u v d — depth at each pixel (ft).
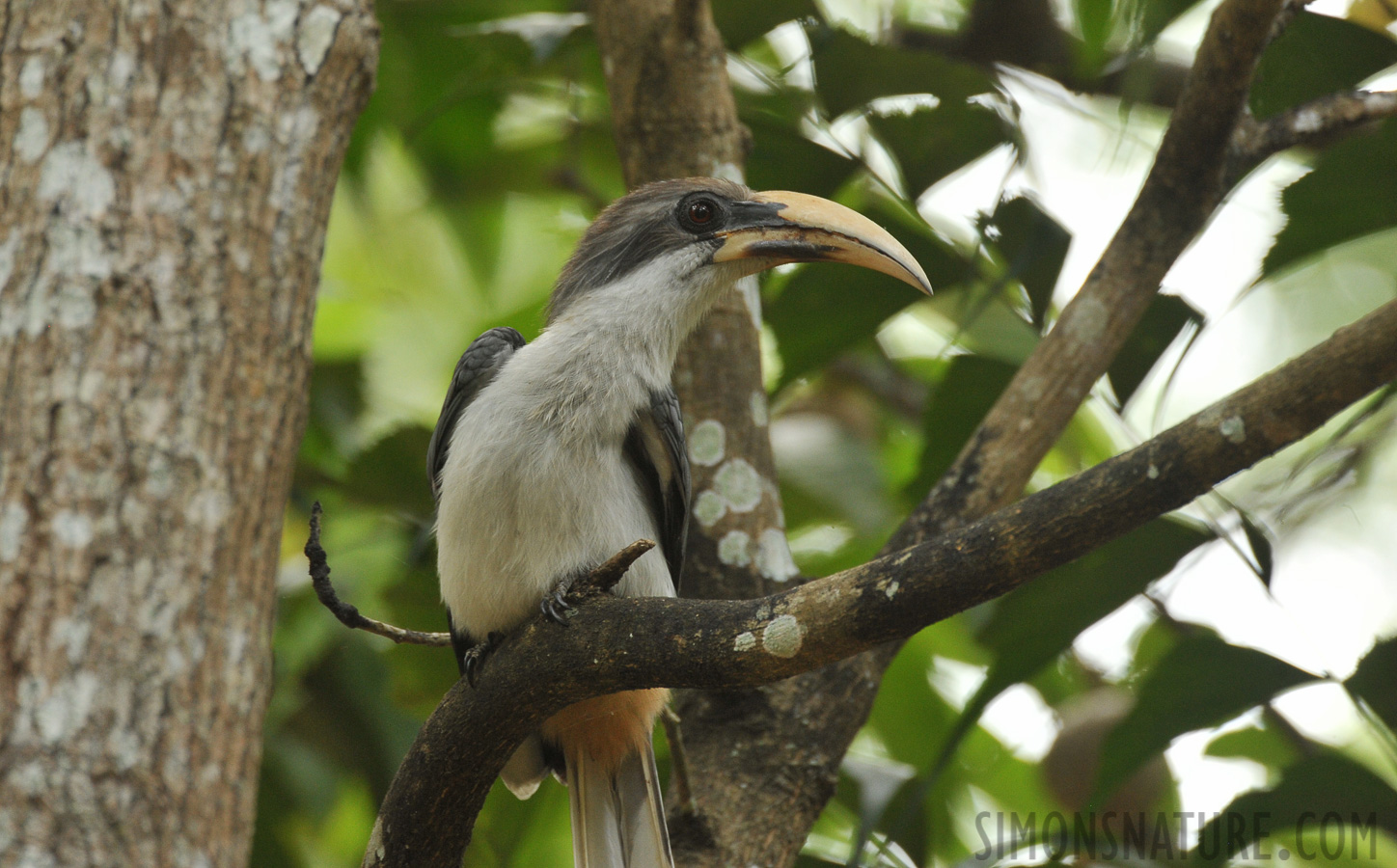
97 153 20.85
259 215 21.74
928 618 16.69
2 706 18.02
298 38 22.95
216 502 20.16
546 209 48.78
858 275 32.96
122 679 18.61
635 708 24.84
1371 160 28.68
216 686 19.49
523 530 23.86
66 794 17.72
